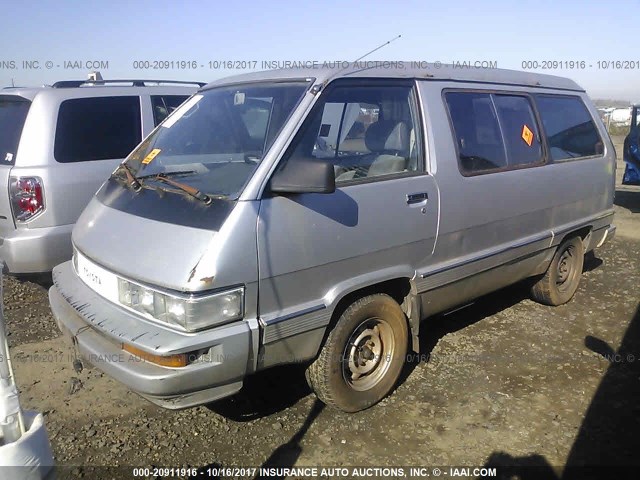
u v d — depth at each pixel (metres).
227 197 2.81
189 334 2.61
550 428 3.35
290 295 2.93
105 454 3.06
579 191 5.00
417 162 3.58
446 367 4.07
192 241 2.70
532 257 4.63
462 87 3.95
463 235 3.84
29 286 5.45
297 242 2.89
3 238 4.64
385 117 3.47
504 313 5.12
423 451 3.13
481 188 3.89
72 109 4.92
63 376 3.86
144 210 3.05
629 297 5.63
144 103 5.49
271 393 3.70
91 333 2.98
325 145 3.16
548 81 4.97
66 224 4.68
